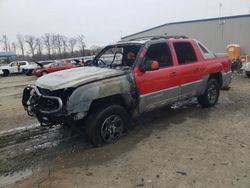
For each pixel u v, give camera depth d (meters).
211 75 6.79
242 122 5.70
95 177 3.62
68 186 3.43
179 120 5.99
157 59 5.44
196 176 3.53
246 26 20.83
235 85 10.72
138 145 4.62
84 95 4.19
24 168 4.02
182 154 4.20
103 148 4.55
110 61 5.75
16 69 28.44
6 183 3.62
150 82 5.08
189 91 6.03
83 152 4.46
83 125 4.63
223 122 5.73
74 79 4.37
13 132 5.74
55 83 4.32
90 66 5.72
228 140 4.72
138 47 5.19
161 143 4.68
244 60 18.89
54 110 4.18
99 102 4.62
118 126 4.80
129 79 4.77
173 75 5.53
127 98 4.76
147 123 5.84
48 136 5.38
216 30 22.88
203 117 6.15
